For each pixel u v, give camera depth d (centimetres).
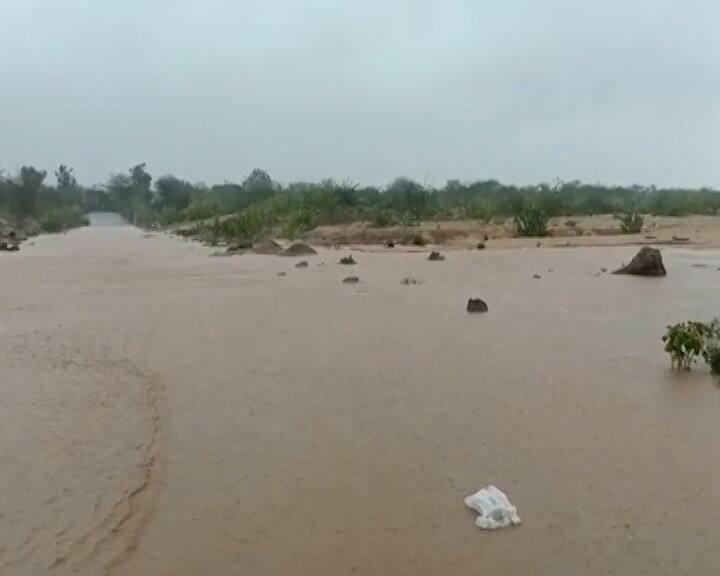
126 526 547
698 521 534
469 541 514
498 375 947
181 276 2308
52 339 1245
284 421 771
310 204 5256
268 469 644
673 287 1875
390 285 1947
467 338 1195
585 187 7481
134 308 1593
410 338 1198
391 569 481
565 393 859
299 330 1285
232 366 1019
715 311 1466
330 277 2178
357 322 1360
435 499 578
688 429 725
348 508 566
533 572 475
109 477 634
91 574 484
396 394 863
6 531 541
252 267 2598
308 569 484
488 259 2781
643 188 7975
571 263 2598
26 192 8094
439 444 694
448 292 1794
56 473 643
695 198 6322
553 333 1235
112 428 761
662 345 1129
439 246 3584
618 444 686
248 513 563
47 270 2638
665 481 602
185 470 646
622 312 1462
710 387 878
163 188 10719
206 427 758
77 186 11956
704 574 468
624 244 3534
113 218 13438
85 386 929
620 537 514
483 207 5081
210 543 520
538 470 628
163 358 1081
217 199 7969
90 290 1956
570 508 558
